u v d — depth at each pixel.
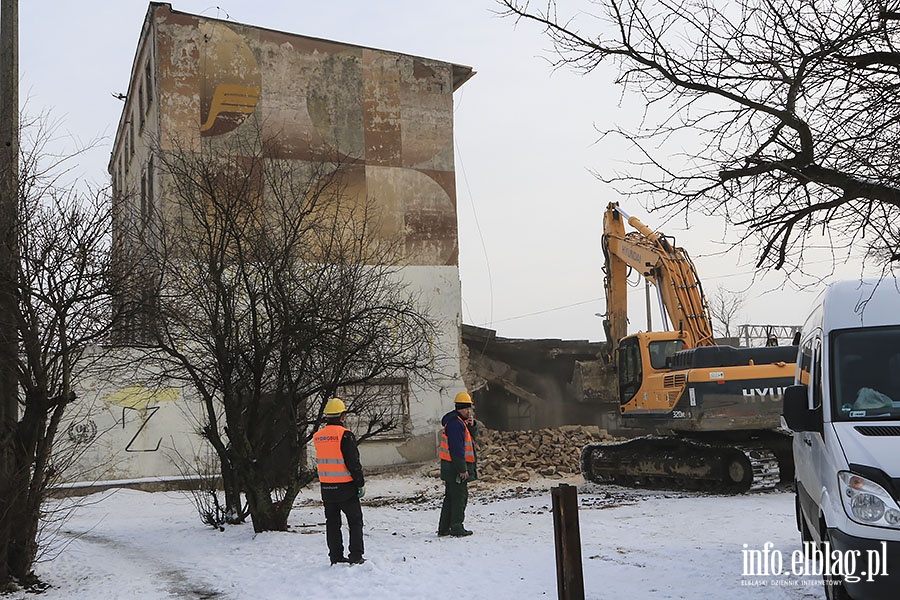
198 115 27.31
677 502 17.39
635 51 7.53
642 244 23.31
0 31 10.58
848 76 6.63
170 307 12.70
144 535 14.99
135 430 24.08
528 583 9.37
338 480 10.67
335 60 29.66
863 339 8.24
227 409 13.81
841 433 7.52
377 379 15.40
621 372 22.67
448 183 31.02
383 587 9.41
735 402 19.50
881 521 6.79
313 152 28.75
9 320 9.82
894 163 6.34
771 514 14.55
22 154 10.14
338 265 14.88
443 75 31.44
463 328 31.44
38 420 10.21
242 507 16.72
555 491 6.91
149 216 13.84
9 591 9.82
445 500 13.15
